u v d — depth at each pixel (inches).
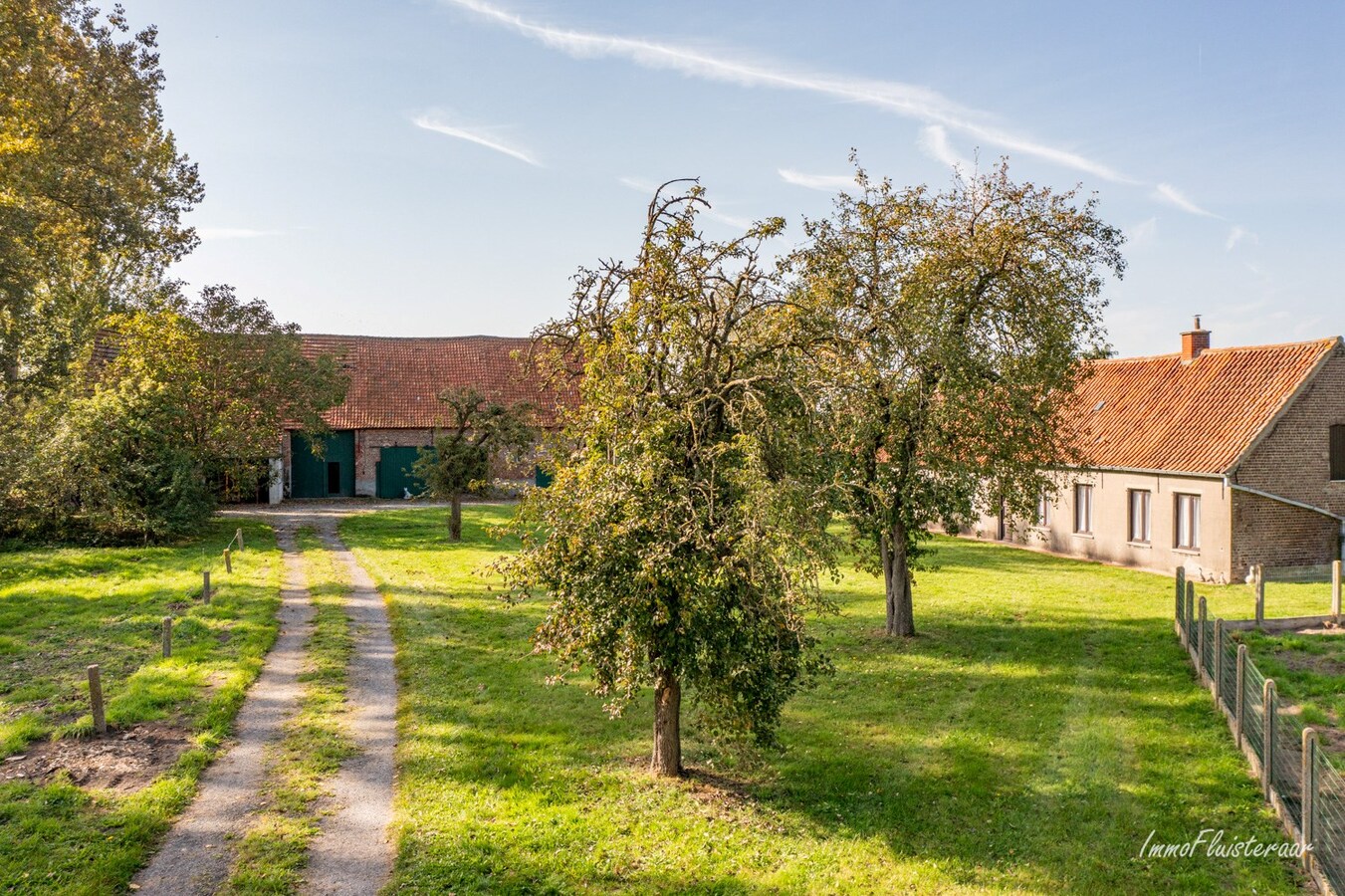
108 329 1731.1
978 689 627.5
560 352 496.4
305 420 1521.9
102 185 1198.9
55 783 436.8
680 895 352.2
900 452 714.8
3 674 601.3
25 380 1238.9
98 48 1205.7
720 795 450.6
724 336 460.8
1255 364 1159.0
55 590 868.0
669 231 446.9
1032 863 380.5
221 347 1428.4
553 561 437.7
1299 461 1069.8
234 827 404.5
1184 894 351.9
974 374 699.4
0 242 993.5
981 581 1062.4
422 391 2030.0
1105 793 443.2
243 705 567.2
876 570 781.9
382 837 398.9
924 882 365.1
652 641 427.5
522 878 362.0
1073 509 1291.8
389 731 532.1
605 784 461.7
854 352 615.5
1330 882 343.6
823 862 381.7
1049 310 711.7
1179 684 613.6
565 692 608.1
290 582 963.3
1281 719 511.2
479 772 471.8
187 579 946.1
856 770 485.4
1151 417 1222.9
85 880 349.4
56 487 1171.3
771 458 439.5
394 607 842.8
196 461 1357.0
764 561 402.3
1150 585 1030.4
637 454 432.1
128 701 544.4
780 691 455.2
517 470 1924.2
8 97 1024.2
